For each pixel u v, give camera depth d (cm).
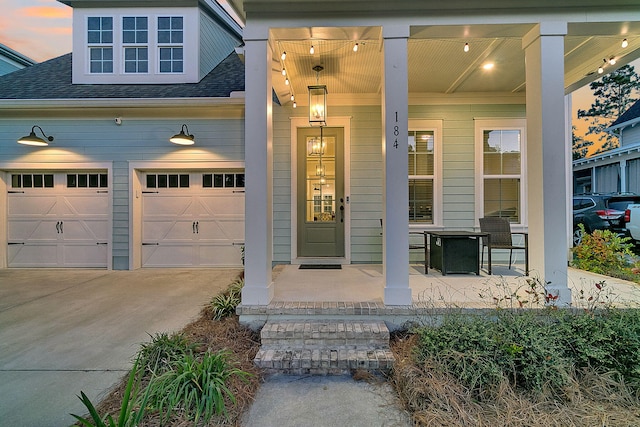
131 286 459
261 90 297
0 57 805
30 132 557
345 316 283
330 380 230
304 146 521
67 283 477
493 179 511
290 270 459
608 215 668
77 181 582
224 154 563
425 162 512
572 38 337
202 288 448
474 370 207
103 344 273
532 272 304
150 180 588
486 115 506
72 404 195
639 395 205
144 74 621
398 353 251
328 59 384
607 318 247
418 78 445
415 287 342
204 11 649
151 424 174
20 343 276
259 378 229
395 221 288
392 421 188
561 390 204
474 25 292
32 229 584
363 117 511
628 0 283
